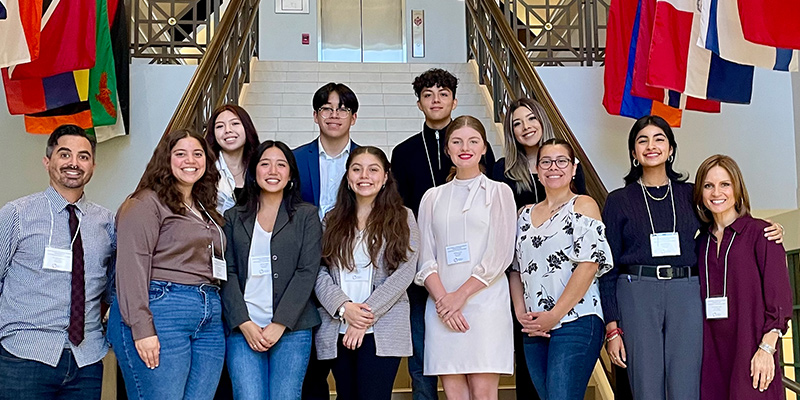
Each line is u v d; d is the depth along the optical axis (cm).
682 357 288
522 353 326
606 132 559
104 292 287
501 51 613
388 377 291
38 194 277
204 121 489
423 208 316
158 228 271
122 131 505
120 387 347
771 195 548
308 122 644
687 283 293
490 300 295
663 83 412
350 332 287
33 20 362
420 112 679
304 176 342
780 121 554
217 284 287
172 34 563
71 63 408
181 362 267
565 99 563
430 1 978
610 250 294
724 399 283
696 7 412
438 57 973
